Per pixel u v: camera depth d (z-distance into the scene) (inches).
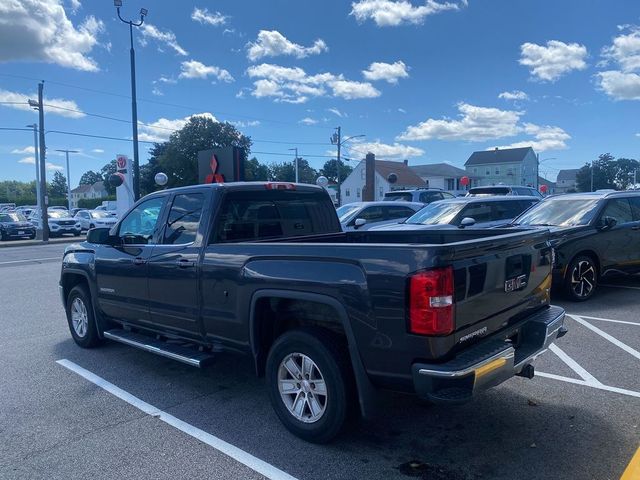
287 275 145.3
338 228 225.5
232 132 2952.8
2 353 244.5
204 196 181.9
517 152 3535.9
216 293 167.9
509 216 433.4
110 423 163.9
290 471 132.2
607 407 164.2
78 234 1333.7
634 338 237.6
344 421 138.9
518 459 134.5
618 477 124.0
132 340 208.2
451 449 141.1
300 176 4062.5
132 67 908.6
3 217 1210.6
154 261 192.2
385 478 127.6
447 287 120.3
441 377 118.3
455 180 3218.5
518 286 150.5
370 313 128.0
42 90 1123.9
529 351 149.4
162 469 134.9
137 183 932.0
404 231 211.8
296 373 149.7
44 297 400.8
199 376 207.3
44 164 1133.1
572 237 305.1
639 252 334.0
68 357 236.8
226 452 143.3
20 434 157.4
